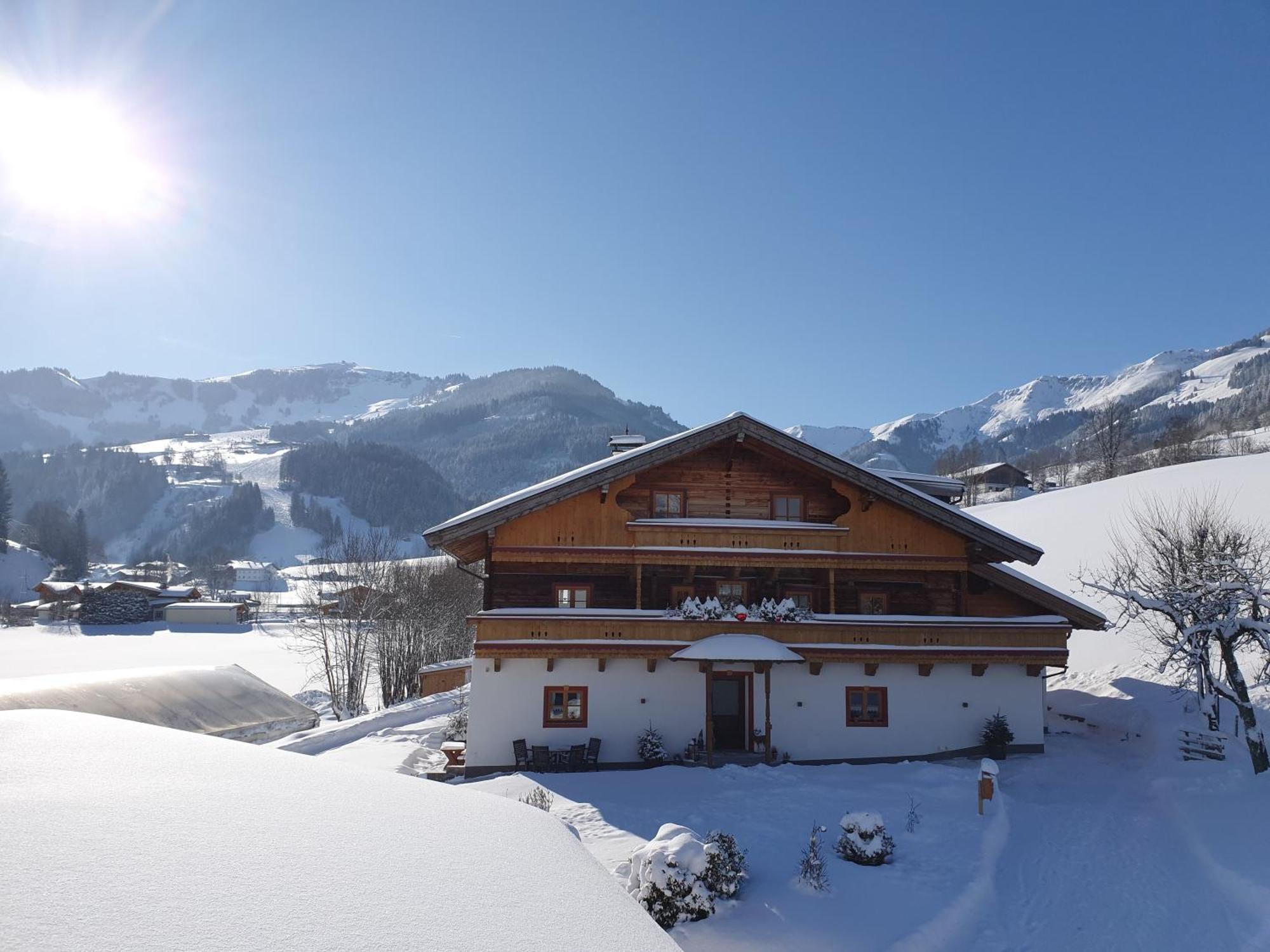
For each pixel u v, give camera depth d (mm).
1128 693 28312
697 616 24062
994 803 19016
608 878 5195
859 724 24594
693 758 23344
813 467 25547
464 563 29422
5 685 13688
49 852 3986
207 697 15672
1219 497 43781
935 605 26734
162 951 3273
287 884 4094
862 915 12523
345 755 24938
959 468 148375
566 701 23875
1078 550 44094
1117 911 13461
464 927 3971
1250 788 18391
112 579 173125
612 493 24953
